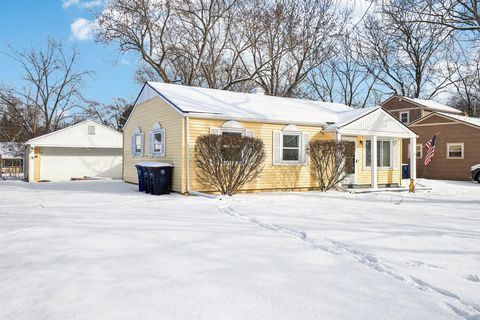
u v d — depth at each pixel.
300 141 15.80
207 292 3.54
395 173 18.42
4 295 3.43
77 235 6.06
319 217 8.30
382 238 6.10
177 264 4.45
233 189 13.14
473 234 6.56
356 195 14.33
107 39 28.66
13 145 33.88
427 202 12.08
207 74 32.19
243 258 4.75
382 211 9.52
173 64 32.47
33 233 6.21
